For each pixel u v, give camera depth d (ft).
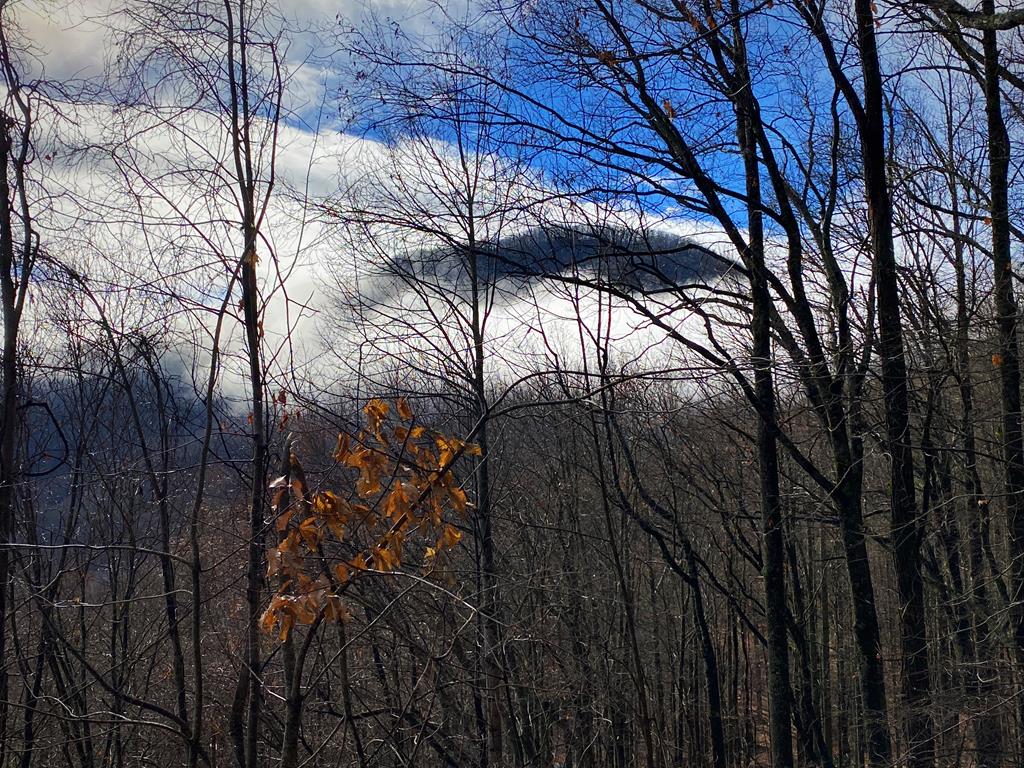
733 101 36.78
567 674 38.96
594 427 35.32
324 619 21.04
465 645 31.89
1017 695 34.40
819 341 39.68
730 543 54.44
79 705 27.89
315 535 19.25
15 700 28.96
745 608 62.54
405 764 25.00
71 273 27.07
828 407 37.27
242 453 23.54
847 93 36.24
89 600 31.12
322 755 28.02
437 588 20.88
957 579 44.34
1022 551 38.83
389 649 29.48
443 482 20.25
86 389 30.78
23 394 29.96
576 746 42.57
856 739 57.36
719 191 36.32
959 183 47.83
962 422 40.29
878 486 53.11
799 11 35.83
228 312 22.27
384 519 20.95
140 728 29.55
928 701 36.63
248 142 22.50
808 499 45.16
